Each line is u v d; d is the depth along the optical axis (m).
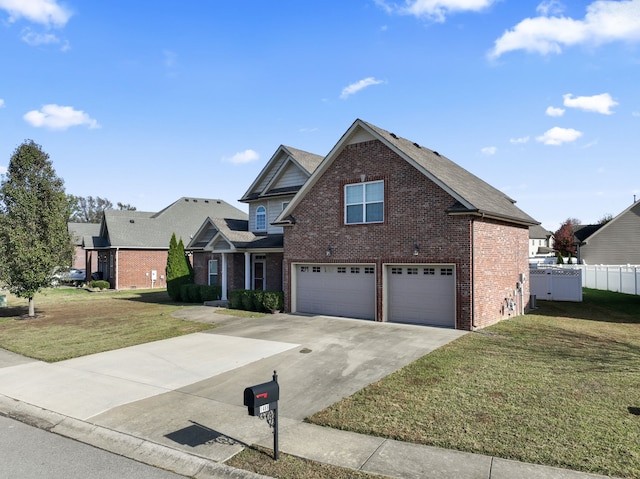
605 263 37.31
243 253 24.61
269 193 23.84
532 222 18.73
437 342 12.41
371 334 13.71
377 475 5.29
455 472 5.30
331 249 17.61
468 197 14.53
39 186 20.42
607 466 5.33
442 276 15.07
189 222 42.66
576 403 7.48
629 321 16.19
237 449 6.17
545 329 14.35
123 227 38.66
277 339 13.48
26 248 19.66
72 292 35.06
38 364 11.55
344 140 16.95
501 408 7.32
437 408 7.40
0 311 22.89
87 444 6.70
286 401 8.12
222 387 9.11
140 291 35.59
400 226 15.66
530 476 5.15
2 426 7.54
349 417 7.17
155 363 11.20
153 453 6.24
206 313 19.78
